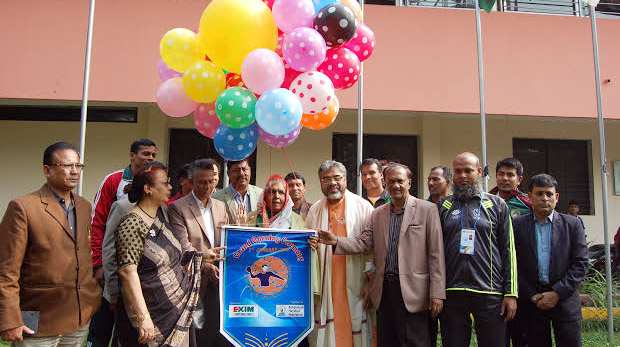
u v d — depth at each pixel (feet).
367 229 10.55
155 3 19.02
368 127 23.52
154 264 7.92
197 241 10.02
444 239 9.94
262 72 8.30
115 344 9.82
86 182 21.58
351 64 9.55
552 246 10.21
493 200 9.85
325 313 10.25
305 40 8.41
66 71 18.40
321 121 9.94
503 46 20.33
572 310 10.01
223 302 9.53
